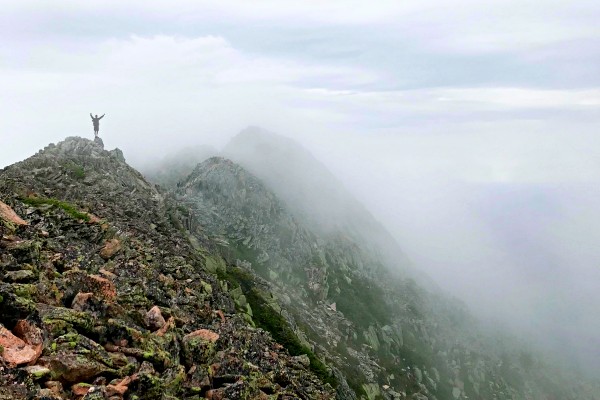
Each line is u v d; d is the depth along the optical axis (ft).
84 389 58.54
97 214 165.78
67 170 218.79
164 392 67.67
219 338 97.96
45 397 53.11
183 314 106.11
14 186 158.81
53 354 59.88
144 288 104.12
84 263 102.37
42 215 125.18
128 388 62.59
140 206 216.33
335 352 393.29
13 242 84.94
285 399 97.91
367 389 350.64
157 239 170.09
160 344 77.97
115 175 248.93
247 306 230.89
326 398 130.52
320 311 502.38
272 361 121.80
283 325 248.11
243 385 84.33
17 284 68.80
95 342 67.31
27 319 61.72
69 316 67.82
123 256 123.54
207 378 80.94
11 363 54.65
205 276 166.61
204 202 547.49
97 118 288.92
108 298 85.20
